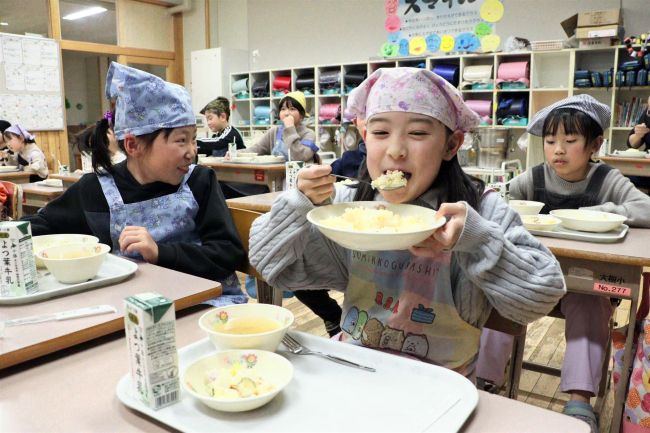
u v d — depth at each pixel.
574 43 4.58
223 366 0.71
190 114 1.47
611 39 4.41
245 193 4.19
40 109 6.54
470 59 5.23
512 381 1.70
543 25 5.12
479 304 1.01
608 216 1.73
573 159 2.03
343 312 1.13
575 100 2.02
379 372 0.73
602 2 4.80
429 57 5.31
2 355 0.73
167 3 7.94
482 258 0.85
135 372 0.65
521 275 0.85
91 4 7.25
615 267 1.46
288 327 0.81
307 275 1.09
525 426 0.62
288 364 0.69
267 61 7.41
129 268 1.17
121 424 0.61
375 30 6.34
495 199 1.03
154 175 1.49
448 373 0.71
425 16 5.57
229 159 4.59
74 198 1.52
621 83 4.40
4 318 0.88
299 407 0.64
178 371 0.66
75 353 0.82
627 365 1.48
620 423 1.52
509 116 4.96
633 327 1.46
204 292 1.03
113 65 1.44
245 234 1.52
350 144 5.91
